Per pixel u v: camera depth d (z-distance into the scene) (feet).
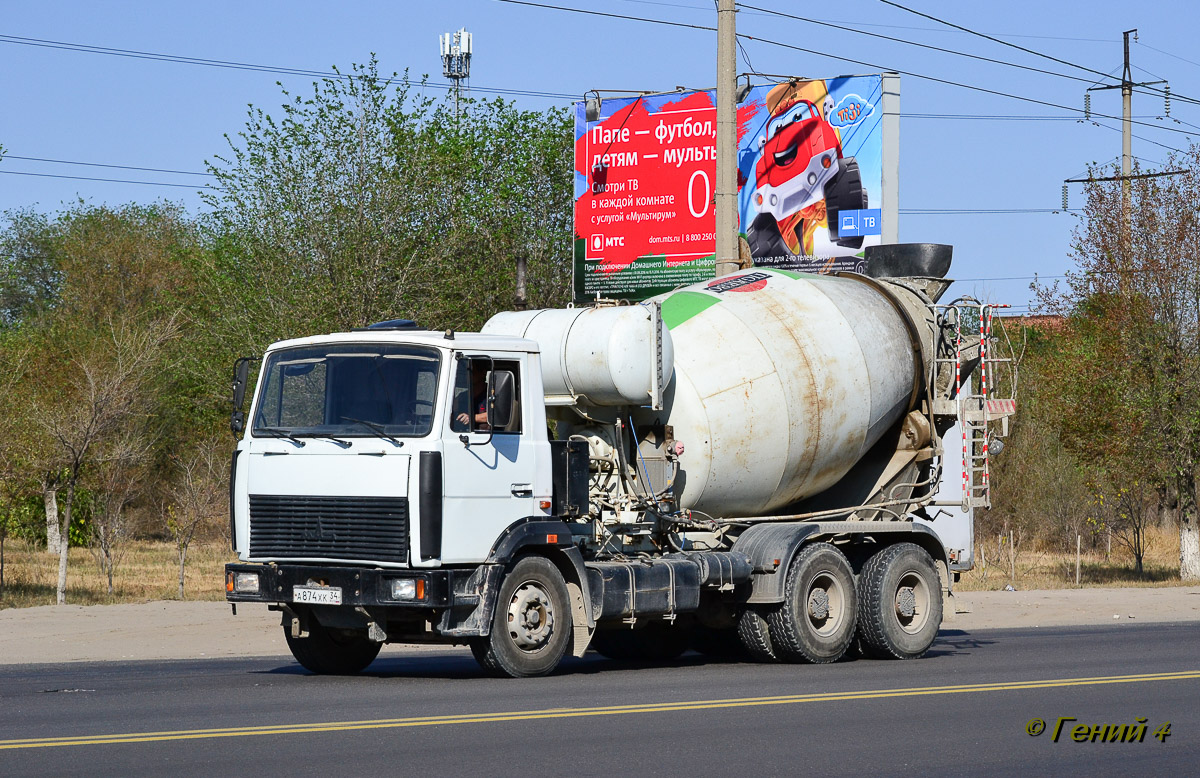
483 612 58.39
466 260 141.18
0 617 94.79
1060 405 171.73
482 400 59.72
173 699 51.88
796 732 45.19
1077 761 41.39
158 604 107.24
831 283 82.58
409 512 57.16
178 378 174.40
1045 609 119.96
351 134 131.95
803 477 77.20
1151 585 156.56
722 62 107.24
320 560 59.16
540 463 61.72
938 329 83.76
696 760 39.68
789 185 127.95
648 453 71.46
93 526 177.17
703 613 73.36
